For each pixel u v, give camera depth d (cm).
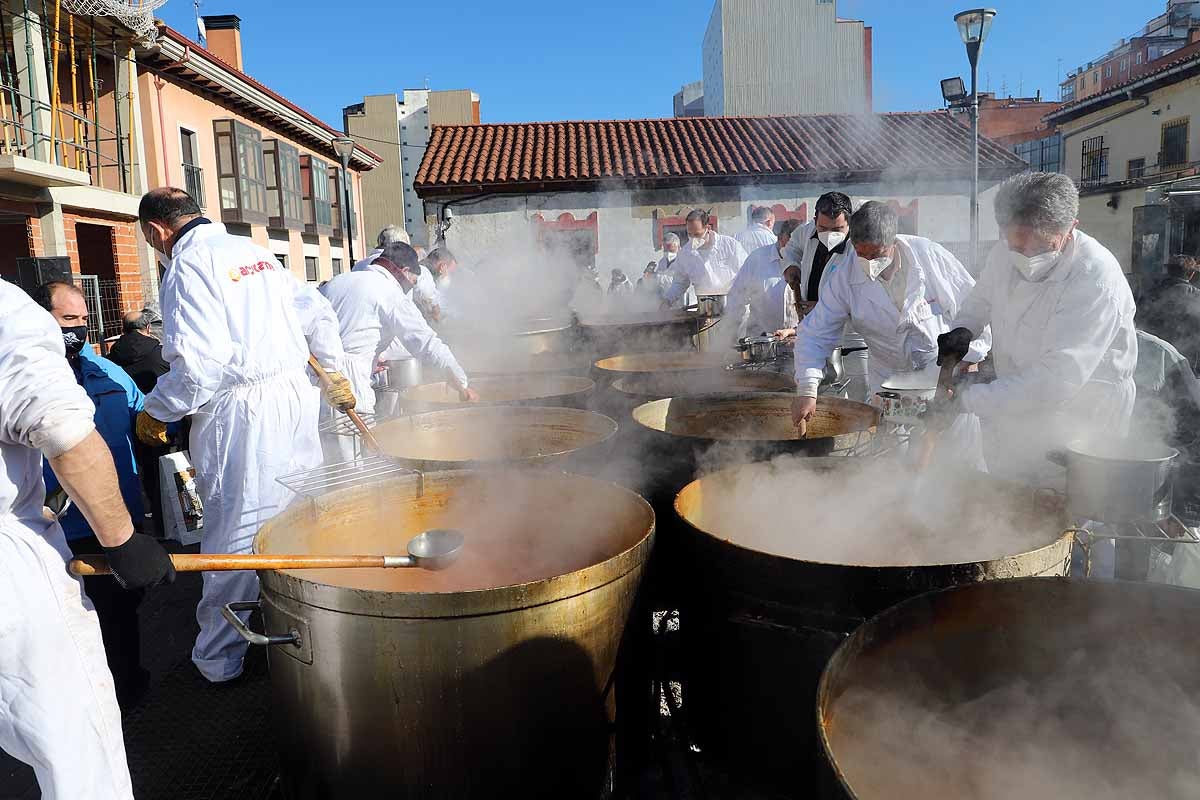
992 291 285
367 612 164
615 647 185
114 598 274
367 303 414
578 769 180
